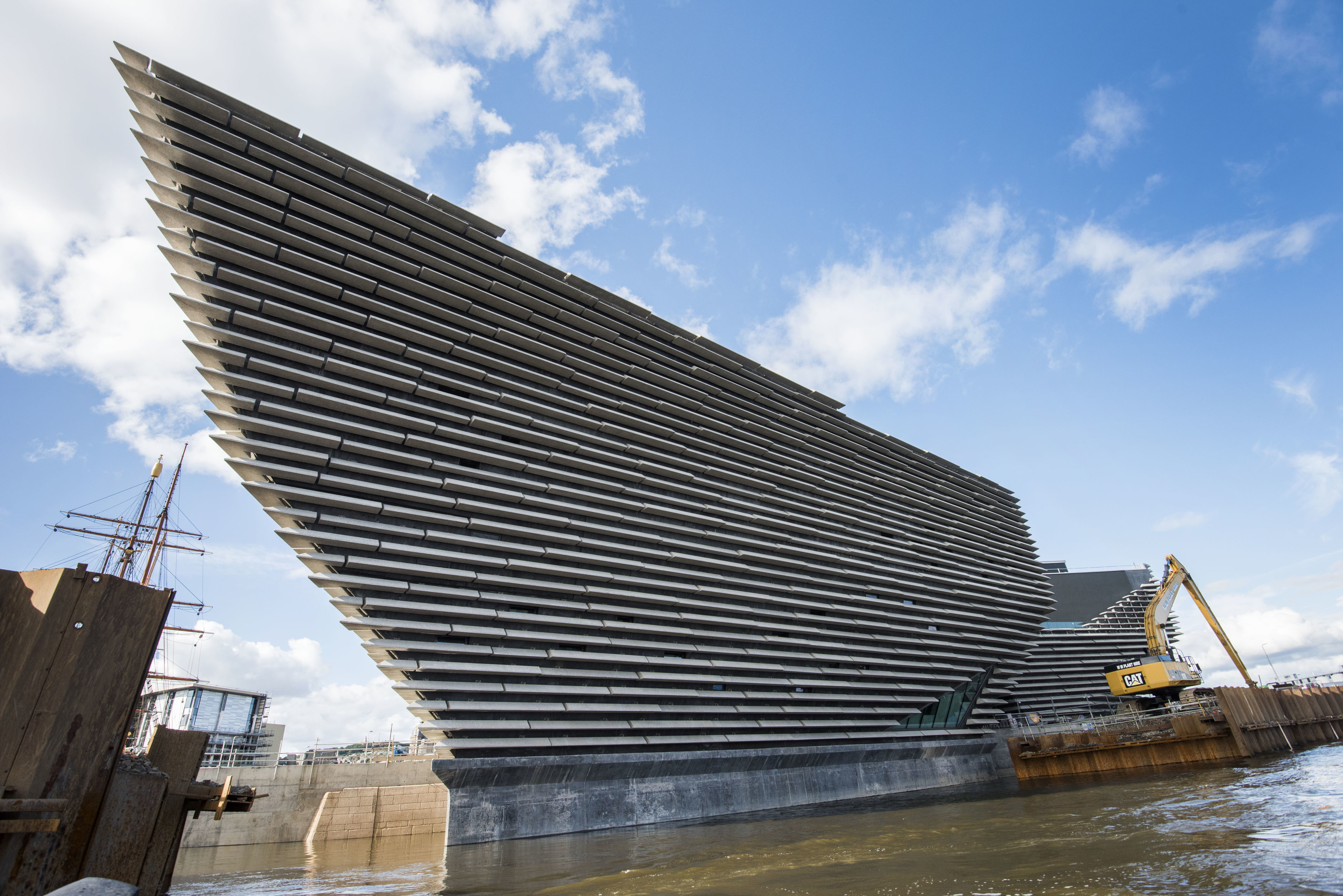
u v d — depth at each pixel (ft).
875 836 58.90
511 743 80.38
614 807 85.30
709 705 101.65
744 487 122.62
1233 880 30.99
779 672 111.75
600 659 90.99
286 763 181.37
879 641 130.21
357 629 78.64
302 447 76.79
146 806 29.35
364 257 84.89
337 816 108.58
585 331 105.91
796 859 48.80
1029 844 47.65
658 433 109.70
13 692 20.57
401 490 80.28
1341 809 49.06
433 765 74.84
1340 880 29.27
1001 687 158.81
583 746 86.69
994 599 160.25
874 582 135.03
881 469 153.38
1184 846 40.88
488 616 83.20
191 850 106.32
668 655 100.32
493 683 82.89
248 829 112.78
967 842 51.11
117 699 22.91
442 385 87.61
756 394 131.85
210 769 115.55
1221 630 171.73
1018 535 187.73
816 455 140.15
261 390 74.59
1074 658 205.05
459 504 84.02
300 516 74.69
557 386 99.14
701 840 64.95
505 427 89.92
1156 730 111.45
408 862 66.54
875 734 123.65
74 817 21.09
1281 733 123.34
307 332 78.89
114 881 14.21
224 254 74.54
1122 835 47.50
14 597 22.13
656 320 116.88
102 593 23.00
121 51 71.82
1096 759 112.57
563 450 97.30
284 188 80.59
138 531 175.11
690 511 109.60
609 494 101.19
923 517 157.28
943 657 139.85
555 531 92.84
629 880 44.96
